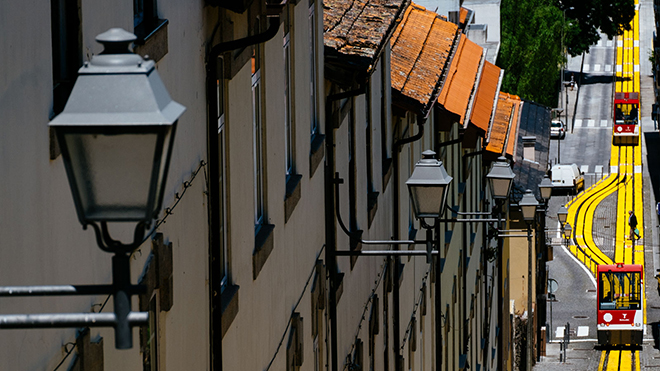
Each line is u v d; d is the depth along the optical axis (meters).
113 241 5.23
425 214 18.70
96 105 5.10
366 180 24.80
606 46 188.75
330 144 20.45
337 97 20.27
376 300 26.42
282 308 16.70
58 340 7.80
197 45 11.82
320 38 19.80
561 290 102.25
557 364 82.56
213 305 12.44
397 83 28.41
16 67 7.12
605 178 135.62
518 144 72.50
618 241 116.56
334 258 20.36
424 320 35.50
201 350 12.15
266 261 15.34
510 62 104.62
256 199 15.05
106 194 5.11
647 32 193.25
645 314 96.69
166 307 10.42
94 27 8.70
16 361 7.00
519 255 76.06
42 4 7.66
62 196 7.96
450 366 42.00
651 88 170.25
